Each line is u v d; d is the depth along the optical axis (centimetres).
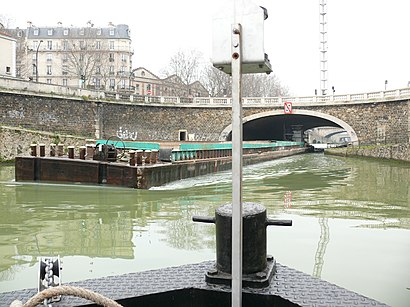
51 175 1453
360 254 591
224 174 2108
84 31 7906
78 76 6906
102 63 7188
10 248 631
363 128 4103
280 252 604
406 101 3700
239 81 204
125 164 1373
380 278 490
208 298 239
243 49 204
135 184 1332
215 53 212
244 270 246
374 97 3994
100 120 3828
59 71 7769
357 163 2862
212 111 4472
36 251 616
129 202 1080
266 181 1681
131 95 4128
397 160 2942
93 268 532
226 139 4481
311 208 997
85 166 1407
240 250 207
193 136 4444
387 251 606
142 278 257
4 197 1152
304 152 5247
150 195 1212
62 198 1138
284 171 2205
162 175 1492
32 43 7819
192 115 4456
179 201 1105
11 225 795
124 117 4081
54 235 713
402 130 3766
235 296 209
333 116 4247
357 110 4125
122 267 536
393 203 1078
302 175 1961
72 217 877
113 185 1368
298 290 236
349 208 995
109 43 7956
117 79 7825
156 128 4294
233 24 207
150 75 8731
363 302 220
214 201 1107
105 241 670
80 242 666
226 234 248
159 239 682
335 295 229
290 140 5809
